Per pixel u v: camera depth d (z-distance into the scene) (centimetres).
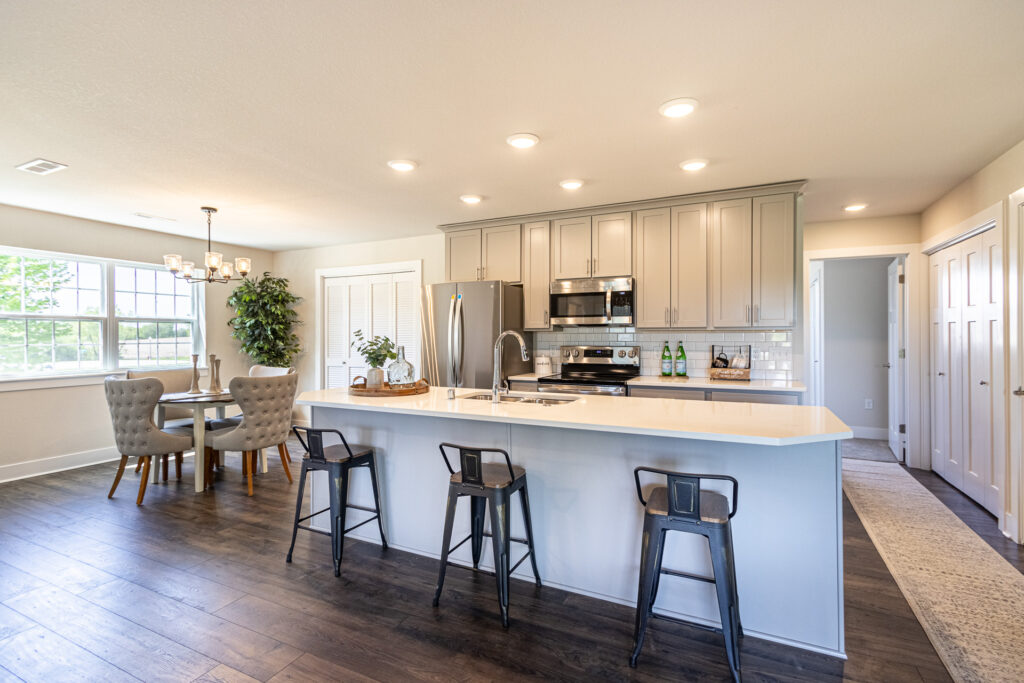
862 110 240
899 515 329
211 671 179
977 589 233
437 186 365
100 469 447
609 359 459
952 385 384
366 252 585
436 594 222
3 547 283
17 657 187
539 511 240
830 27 176
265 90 221
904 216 440
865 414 565
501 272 471
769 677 175
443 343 466
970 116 247
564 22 173
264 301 572
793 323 363
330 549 282
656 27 176
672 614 213
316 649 192
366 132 267
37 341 441
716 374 409
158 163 312
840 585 187
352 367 598
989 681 172
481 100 231
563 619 211
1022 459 282
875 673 177
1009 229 293
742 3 163
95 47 187
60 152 293
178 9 164
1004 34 179
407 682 173
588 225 433
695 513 176
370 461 275
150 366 519
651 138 275
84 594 232
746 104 235
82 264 470
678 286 400
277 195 385
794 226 361
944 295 397
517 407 251
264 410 381
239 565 261
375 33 179
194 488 391
